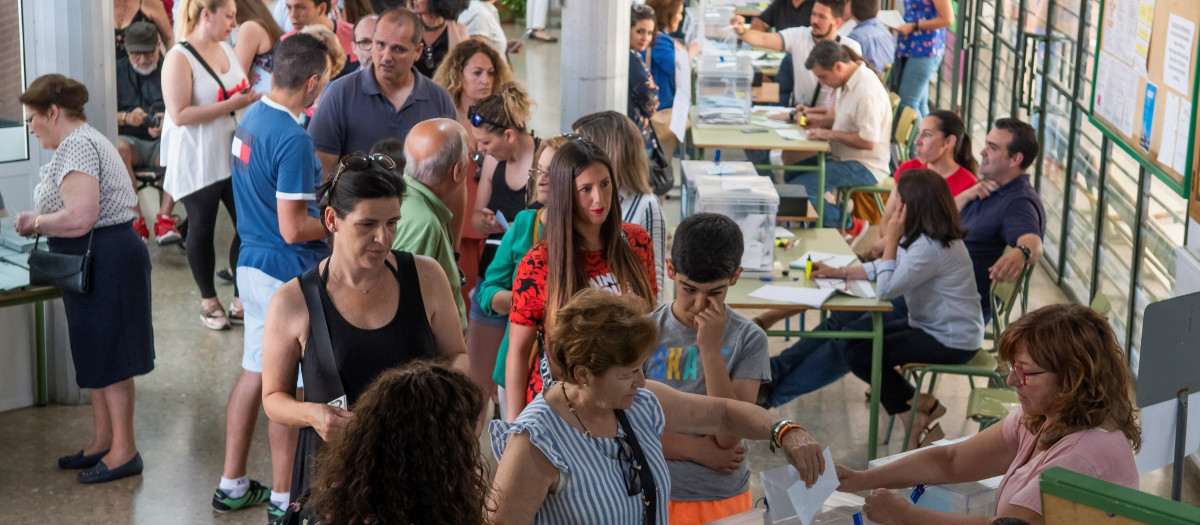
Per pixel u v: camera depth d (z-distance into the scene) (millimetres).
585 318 2219
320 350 2861
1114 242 5898
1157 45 4805
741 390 2885
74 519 4148
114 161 4215
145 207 8031
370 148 4809
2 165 4801
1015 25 7781
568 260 3152
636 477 2309
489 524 2070
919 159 5988
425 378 1917
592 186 3115
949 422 5160
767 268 4809
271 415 2881
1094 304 4246
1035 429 2387
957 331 4547
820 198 6719
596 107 5902
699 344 2828
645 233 3439
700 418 2584
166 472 4523
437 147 3660
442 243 3686
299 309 2871
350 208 2736
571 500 2236
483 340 4277
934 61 9156
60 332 5000
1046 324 2275
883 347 4668
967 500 2553
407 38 4680
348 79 4797
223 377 5465
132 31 6711
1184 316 2502
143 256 4324
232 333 6016
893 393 4730
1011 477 2367
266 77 6656
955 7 9922
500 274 3783
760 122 7344
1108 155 5965
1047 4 7012
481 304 3826
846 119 6965
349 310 2859
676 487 2883
